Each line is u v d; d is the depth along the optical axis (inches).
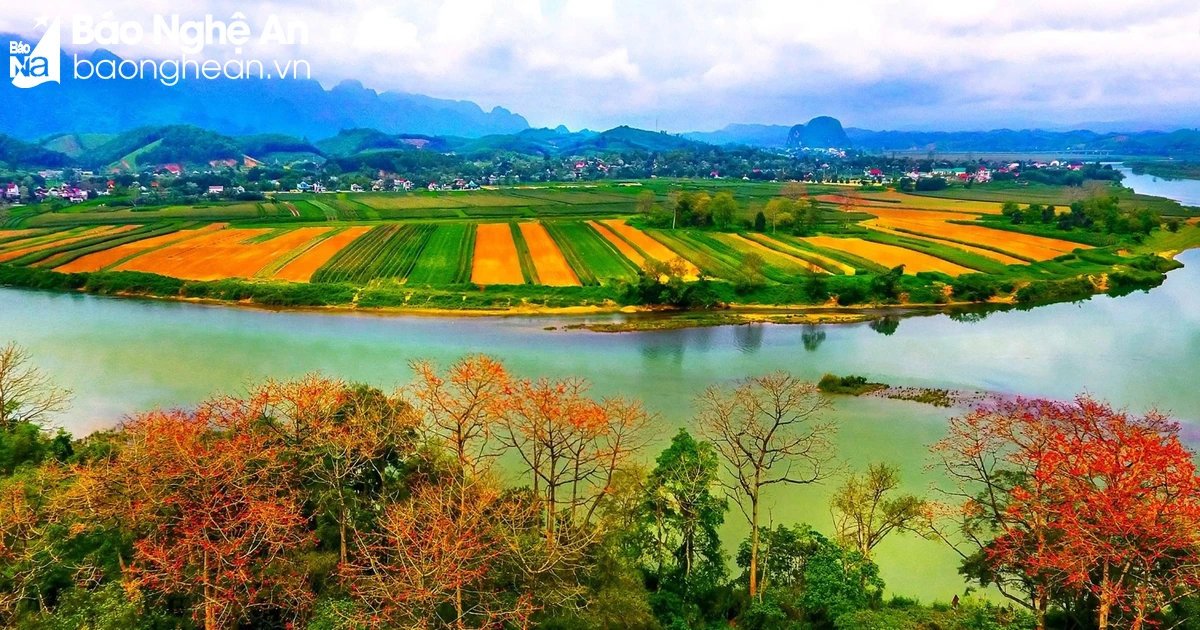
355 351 3742.6
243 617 1264.8
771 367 3486.7
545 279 5285.4
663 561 1640.0
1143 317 4547.2
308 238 6875.0
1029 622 1412.4
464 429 1942.7
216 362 3503.9
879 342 3976.4
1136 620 1206.3
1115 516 1216.8
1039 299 5064.0
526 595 1224.8
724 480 2169.0
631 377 3331.7
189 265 5620.1
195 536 1232.2
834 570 1524.4
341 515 1460.4
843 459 2384.4
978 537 1854.1
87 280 5078.7
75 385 3139.8
